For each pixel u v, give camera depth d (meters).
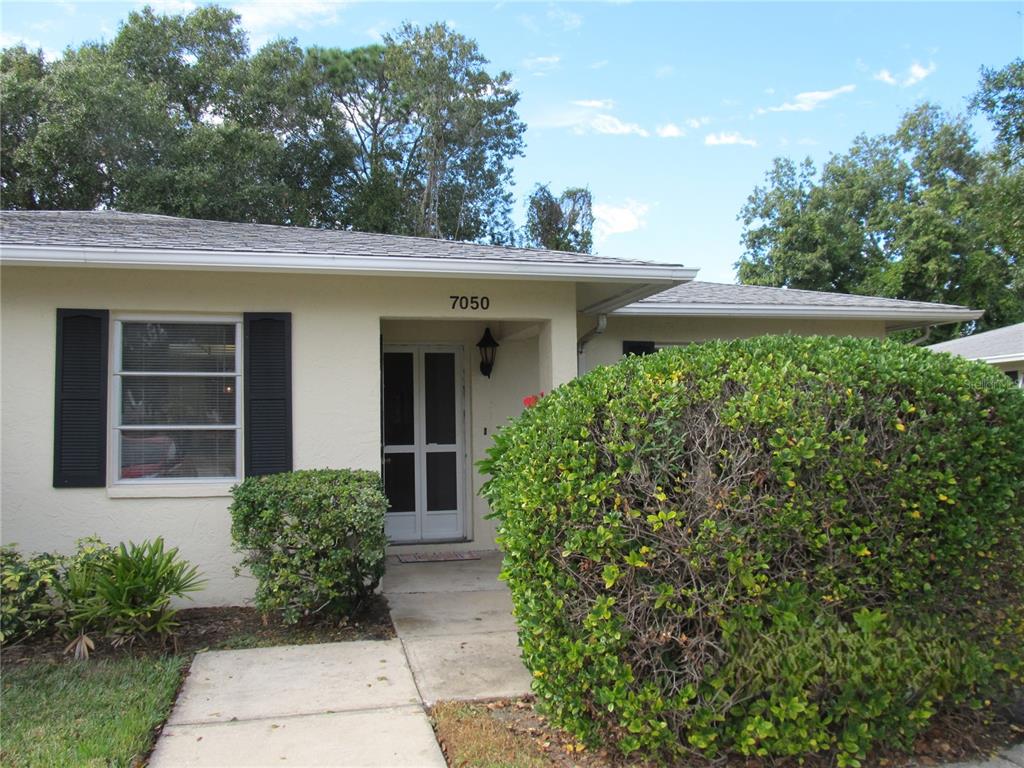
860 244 30.16
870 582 3.78
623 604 3.75
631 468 3.75
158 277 6.66
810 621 3.72
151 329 6.73
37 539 6.34
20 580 5.36
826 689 3.71
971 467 3.84
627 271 7.24
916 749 3.93
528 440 4.11
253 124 27.83
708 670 3.67
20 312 6.39
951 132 30.86
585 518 3.76
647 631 3.72
